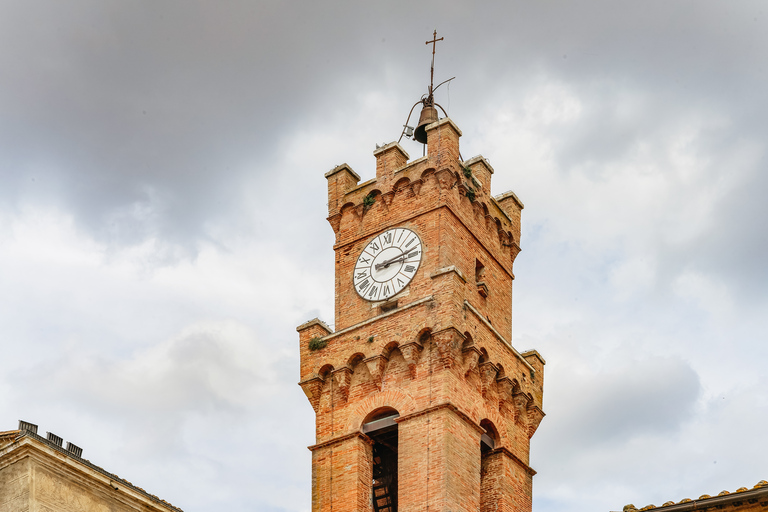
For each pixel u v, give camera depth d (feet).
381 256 242.58
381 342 230.07
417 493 214.48
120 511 165.17
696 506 171.01
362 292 240.94
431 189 243.19
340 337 235.81
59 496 157.89
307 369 236.63
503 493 227.61
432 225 239.50
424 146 262.06
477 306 242.17
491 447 231.50
